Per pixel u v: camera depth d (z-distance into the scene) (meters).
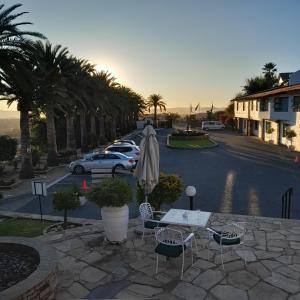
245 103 57.09
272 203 16.38
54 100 25.45
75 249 8.80
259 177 22.83
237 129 66.50
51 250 6.99
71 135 35.28
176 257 7.85
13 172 26.66
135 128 84.25
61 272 7.58
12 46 20.03
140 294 6.67
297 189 19.25
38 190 12.84
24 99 22.66
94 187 9.12
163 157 33.22
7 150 28.34
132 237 9.60
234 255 8.31
